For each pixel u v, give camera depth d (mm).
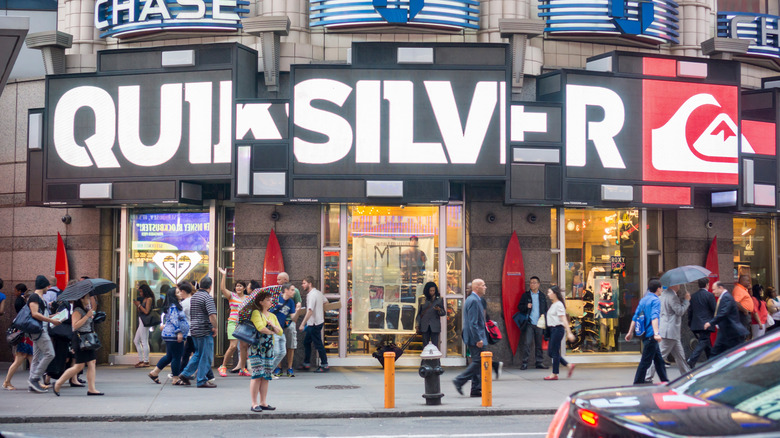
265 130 15328
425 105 15289
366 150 15234
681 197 16109
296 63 16109
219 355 16969
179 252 17094
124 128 15711
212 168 15383
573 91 15750
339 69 15312
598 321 17250
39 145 16031
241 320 10883
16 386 13797
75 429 9906
